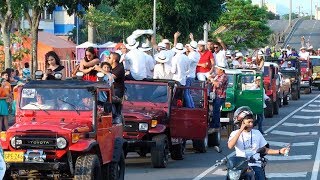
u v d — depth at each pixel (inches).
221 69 1004.6
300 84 2144.4
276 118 1485.0
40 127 574.2
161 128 790.5
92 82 625.3
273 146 1030.4
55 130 571.8
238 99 1189.7
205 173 761.6
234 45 2765.7
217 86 983.6
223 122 1114.1
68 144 572.1
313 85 2479.1
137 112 794.8
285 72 2020.2
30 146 573.3
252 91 1187.3
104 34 2258.9
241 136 502.9
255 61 1540.4
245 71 1211.2
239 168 462.6
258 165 492.4
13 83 1047.6
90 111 605.6
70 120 600.7
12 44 1612.9
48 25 2790.4
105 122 622.2
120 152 650.8
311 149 987.3
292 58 2075.5
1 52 1557.6
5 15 1346.0
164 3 1844.2
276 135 1181.1
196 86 923.4
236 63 1478.8
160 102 827.4
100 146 607.2
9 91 991.6
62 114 606.2
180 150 860.6
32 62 1411.2
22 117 608.7
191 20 1866.4
